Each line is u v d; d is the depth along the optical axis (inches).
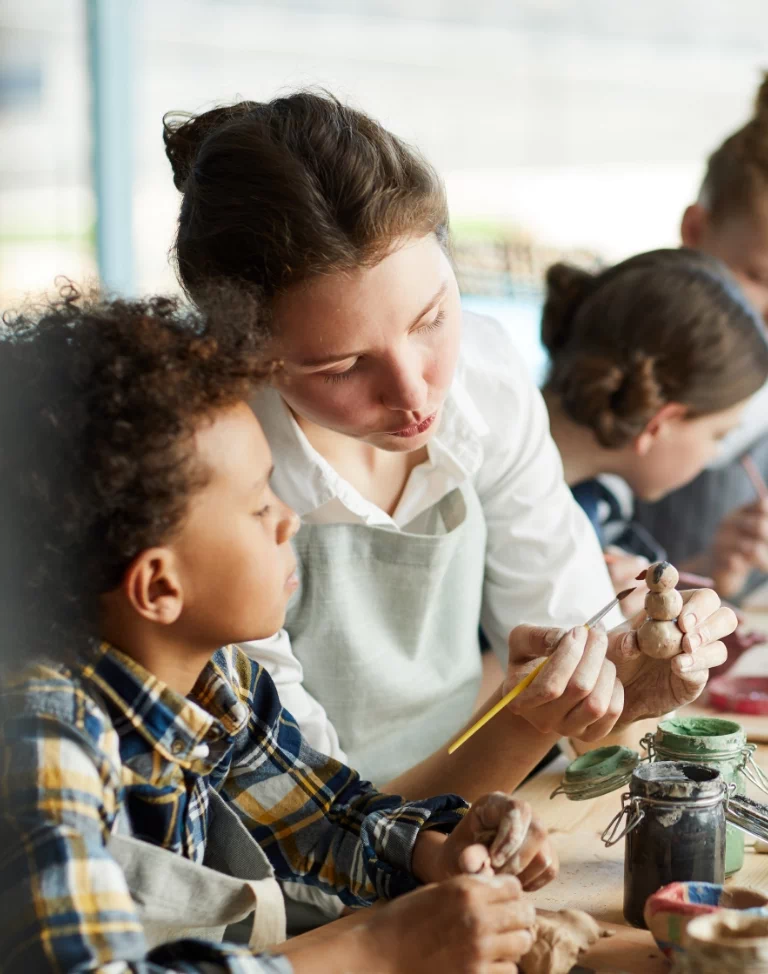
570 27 217.5
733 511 83.4
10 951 28.1
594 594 55.6
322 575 50.3
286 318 39.7
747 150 81.0
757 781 43.4
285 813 41.8
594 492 71.7
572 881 39.6
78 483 31.9
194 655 36.2
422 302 39.6
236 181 40.2
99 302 35.1
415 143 43.8
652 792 35.9
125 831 34.9
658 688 42.9
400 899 32.5
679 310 66.3
